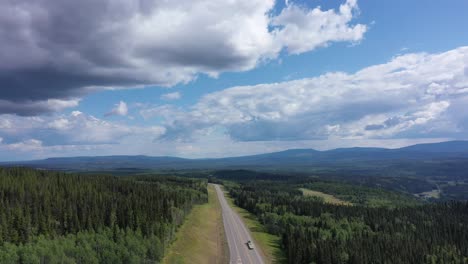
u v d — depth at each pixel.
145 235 133.88
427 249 176.50
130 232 135.50
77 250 115.69
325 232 182.25
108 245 122.94
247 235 178.88
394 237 185.88
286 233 163.12
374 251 157.50
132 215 148.00
